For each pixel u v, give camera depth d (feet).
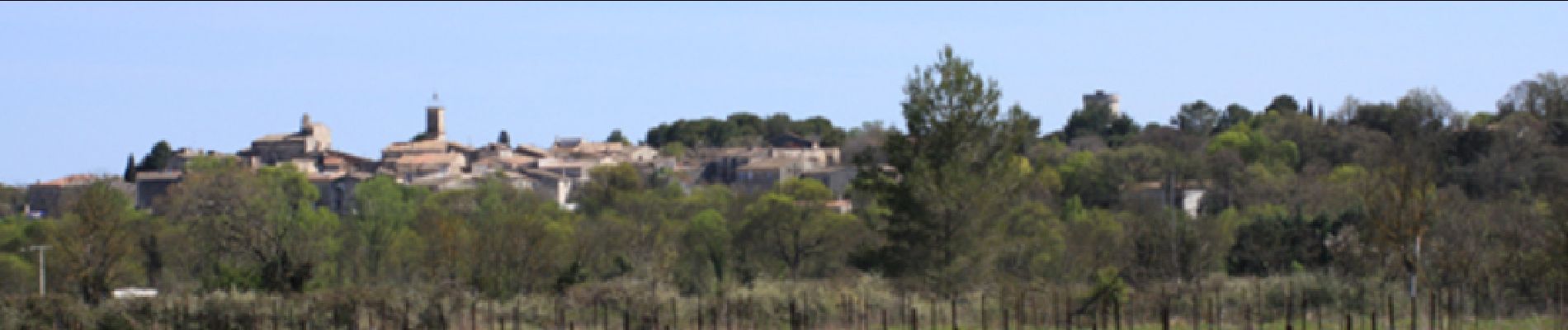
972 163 440.04
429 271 504.02
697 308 359.46
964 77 436.35
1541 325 303.89
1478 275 370.94
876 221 506.07
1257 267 485.97
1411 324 299.38
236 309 349.82
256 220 563.07
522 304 370.94
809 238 628.69
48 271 513.04
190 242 589.73
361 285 477.36
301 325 334.03
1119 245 486.79
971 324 343.26
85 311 344.49
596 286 392.68
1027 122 445.78
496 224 528.22
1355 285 358.84
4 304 345.31
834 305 354.13
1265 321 328.29
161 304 354.33
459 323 351.67
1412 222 360.89
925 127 437.99
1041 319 338.54
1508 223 434.30
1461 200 533.55
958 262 419.13
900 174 453.17
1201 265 449.89
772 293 361.30
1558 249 353.31
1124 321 335.47
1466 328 304.50
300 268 451.94
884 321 321.52
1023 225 509.35
